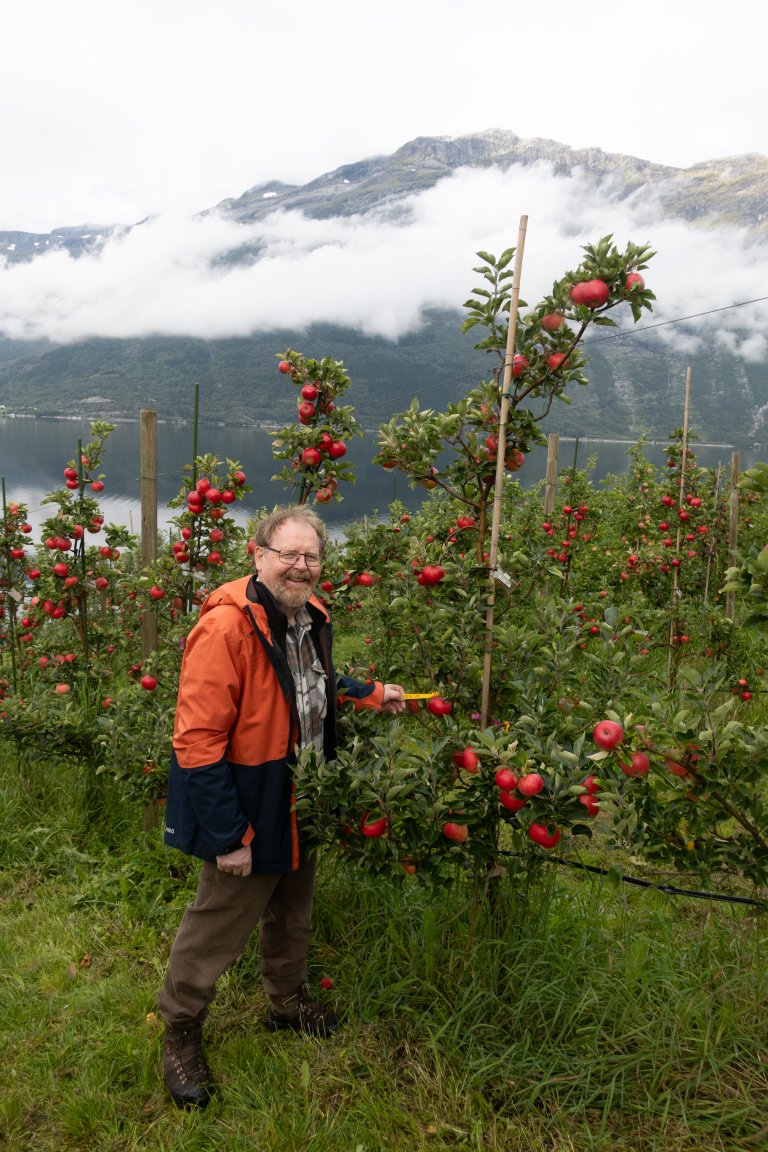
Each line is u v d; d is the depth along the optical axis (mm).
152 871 3666
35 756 4402
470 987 2637
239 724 2217
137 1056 2547
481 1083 2369
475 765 2445
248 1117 2307
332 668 2488
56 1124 2316
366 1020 2670
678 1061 2371
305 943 2582
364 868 2938
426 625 2822
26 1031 2682
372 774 2295
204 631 2186
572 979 2605
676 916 3297
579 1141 2193
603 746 2156
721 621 6246
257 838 2250
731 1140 2160
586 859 3771
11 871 3805
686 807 2289
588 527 9797
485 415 2816
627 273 2486
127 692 4234
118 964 3076
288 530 2213
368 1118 2270
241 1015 2775
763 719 5617
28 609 5816
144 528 4215
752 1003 2523
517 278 2523
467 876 2916
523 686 2637
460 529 3049
